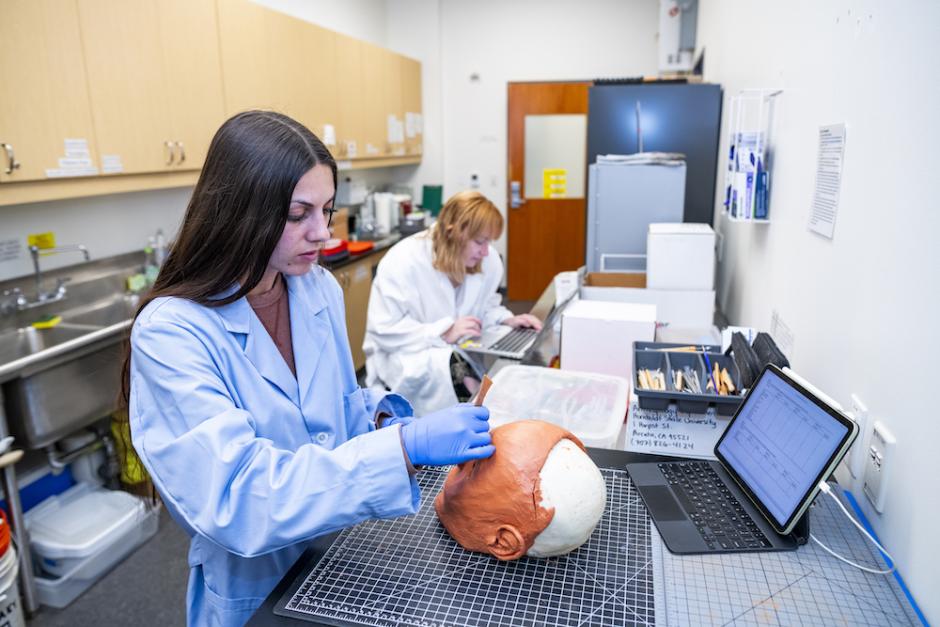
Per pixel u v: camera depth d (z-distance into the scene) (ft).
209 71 8.61
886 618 2.35
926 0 2.56
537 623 2.30
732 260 7.73
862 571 2.60
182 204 9.98
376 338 6.40
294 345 3.27
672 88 8.65
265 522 2.39
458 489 2.77
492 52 17.13
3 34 5.86
